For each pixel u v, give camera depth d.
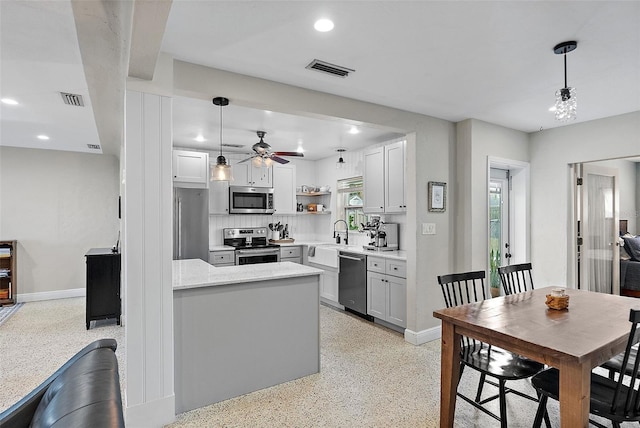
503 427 1.96
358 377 2.87
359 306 4.48
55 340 3.67
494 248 4.49
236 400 2.52
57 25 1.88
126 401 2.14
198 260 3.66
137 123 2.17
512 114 3.60
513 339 1.70
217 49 2.22
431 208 3.70
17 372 2.93
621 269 4.93
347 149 5.48
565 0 1.70
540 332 1.76
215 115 3.68
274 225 6.14
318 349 2.95
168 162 2.26
